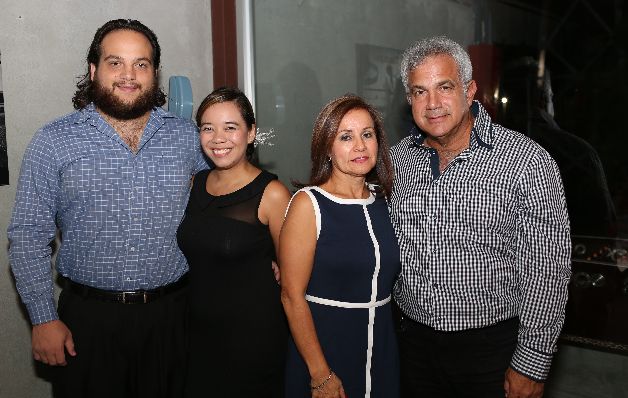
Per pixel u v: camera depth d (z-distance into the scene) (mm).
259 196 1737
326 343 1563
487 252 1547
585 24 2178
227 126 1696
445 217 1568
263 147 2604
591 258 2301
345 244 1544
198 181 1830
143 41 1708
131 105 1688
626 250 2203
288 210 1565
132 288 1736
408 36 2434
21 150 2074
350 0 2506
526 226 1494
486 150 1537
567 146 2275
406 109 2523
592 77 2191
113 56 1669
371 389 1607
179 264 1815
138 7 2355
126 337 1736
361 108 1559
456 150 1607
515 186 1501
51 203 1676
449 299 1577
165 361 1805
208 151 1723
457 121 1532
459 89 1526
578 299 2359
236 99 1719
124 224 1707
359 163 1540
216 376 1746
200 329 1760
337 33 2537
